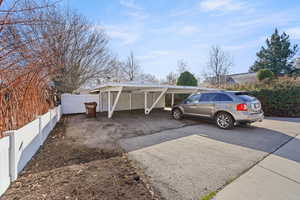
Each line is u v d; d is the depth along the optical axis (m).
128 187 2.53
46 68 5.14
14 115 4.14
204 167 3.21
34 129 4.04
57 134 6.01
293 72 24.53
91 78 18.34
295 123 7.52
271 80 12.11
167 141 4.98
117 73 22.56
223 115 6.50
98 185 2.59
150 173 2.98
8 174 2.59
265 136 5.40
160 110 14.30
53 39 4.53
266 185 2.55
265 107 10.16
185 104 8.20
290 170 3.04
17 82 3.91
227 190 2.43
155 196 2.31
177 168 3.18
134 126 7.29
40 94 6.42
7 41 2.83
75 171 3.08
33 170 3.13
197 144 4.66
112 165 3.35
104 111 13.41
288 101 9.46
